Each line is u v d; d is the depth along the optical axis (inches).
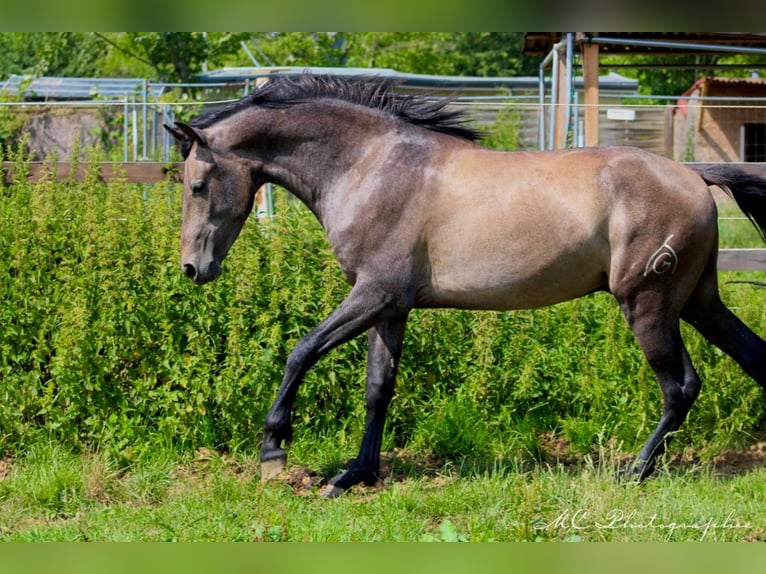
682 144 710.5
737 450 249.0
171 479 223.6
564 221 205.0
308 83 217.6
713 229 210.4
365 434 220.5
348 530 185.6
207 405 239.3
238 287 238.8
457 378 256.2
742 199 217.5
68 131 582.2
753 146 709.3
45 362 241.8
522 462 232.1
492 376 252.1
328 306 243.6
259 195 338.6
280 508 196.1
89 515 197.3
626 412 251.6
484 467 232.5
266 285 247.3
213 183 212.2
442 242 209.0
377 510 198.1
